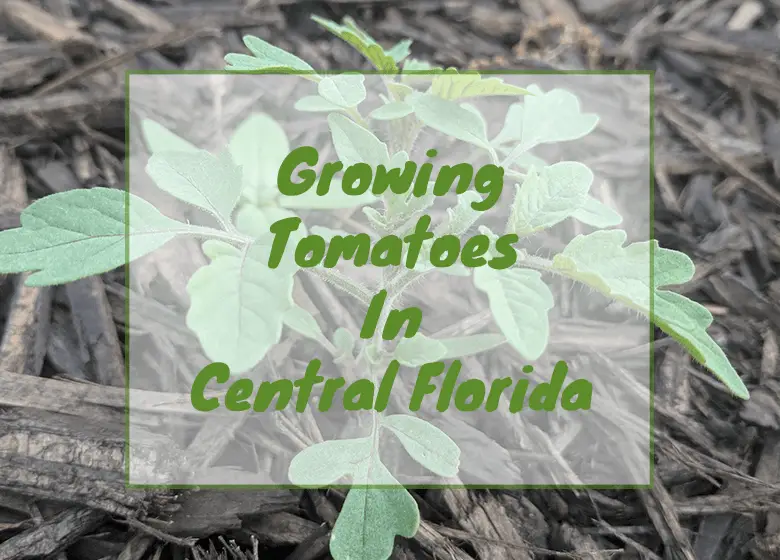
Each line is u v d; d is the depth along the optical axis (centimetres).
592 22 50
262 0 47
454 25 49
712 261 37
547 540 29
